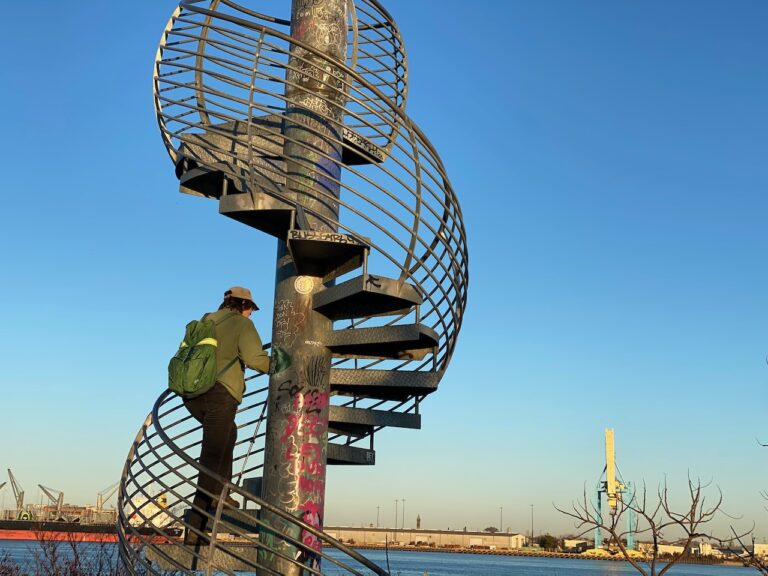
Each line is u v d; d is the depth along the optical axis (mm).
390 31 10055
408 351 8430
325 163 8141
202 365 6328
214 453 6387
